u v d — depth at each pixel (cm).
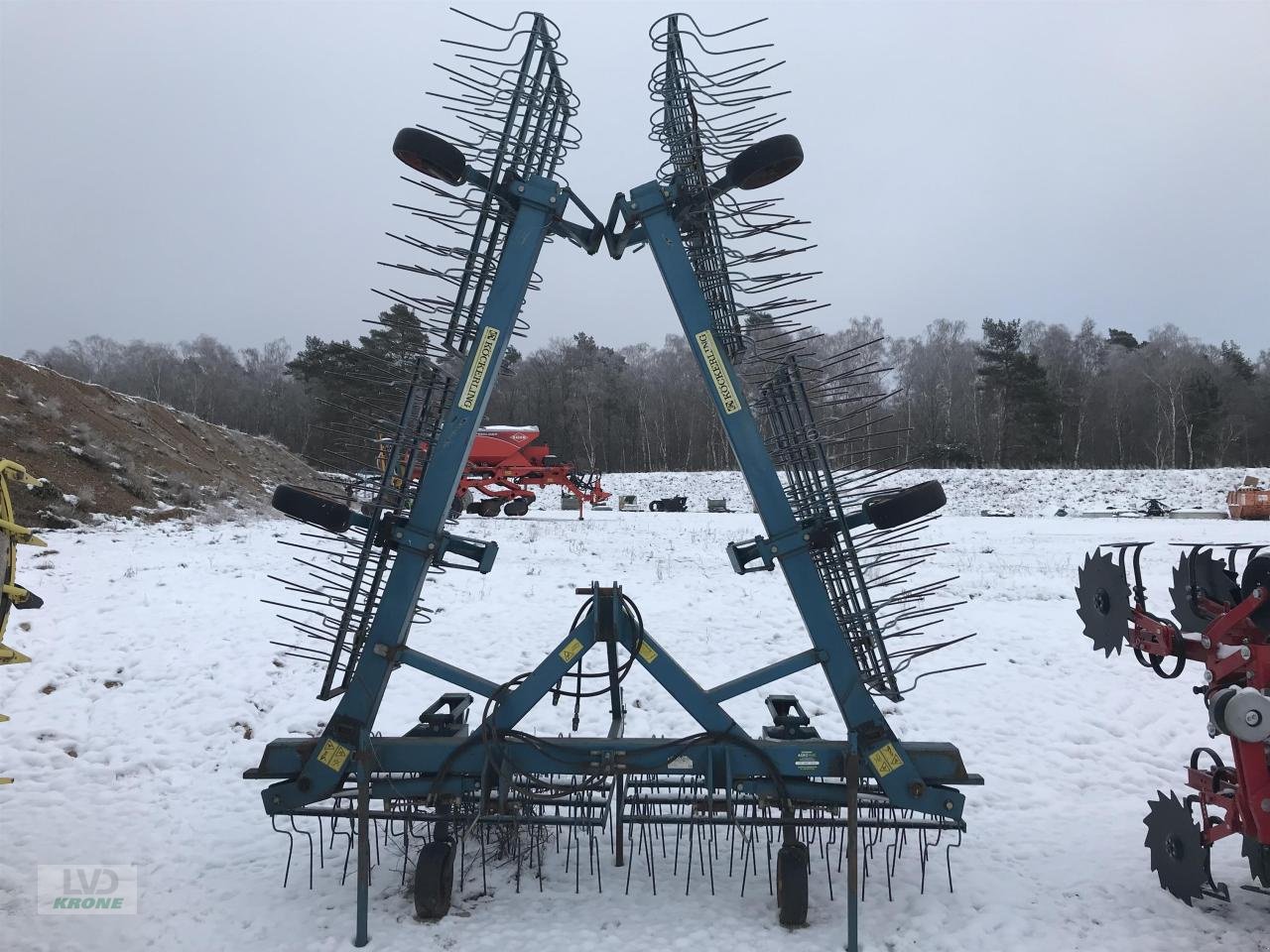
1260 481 3588
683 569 1241
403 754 367
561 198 374
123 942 338
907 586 1070
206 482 1970
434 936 338
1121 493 3750
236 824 462
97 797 497
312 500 354
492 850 416
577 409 6234
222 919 356
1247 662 340
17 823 457
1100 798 517
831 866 407
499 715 367
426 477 360
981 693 688
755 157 341
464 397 359
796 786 363
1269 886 351
